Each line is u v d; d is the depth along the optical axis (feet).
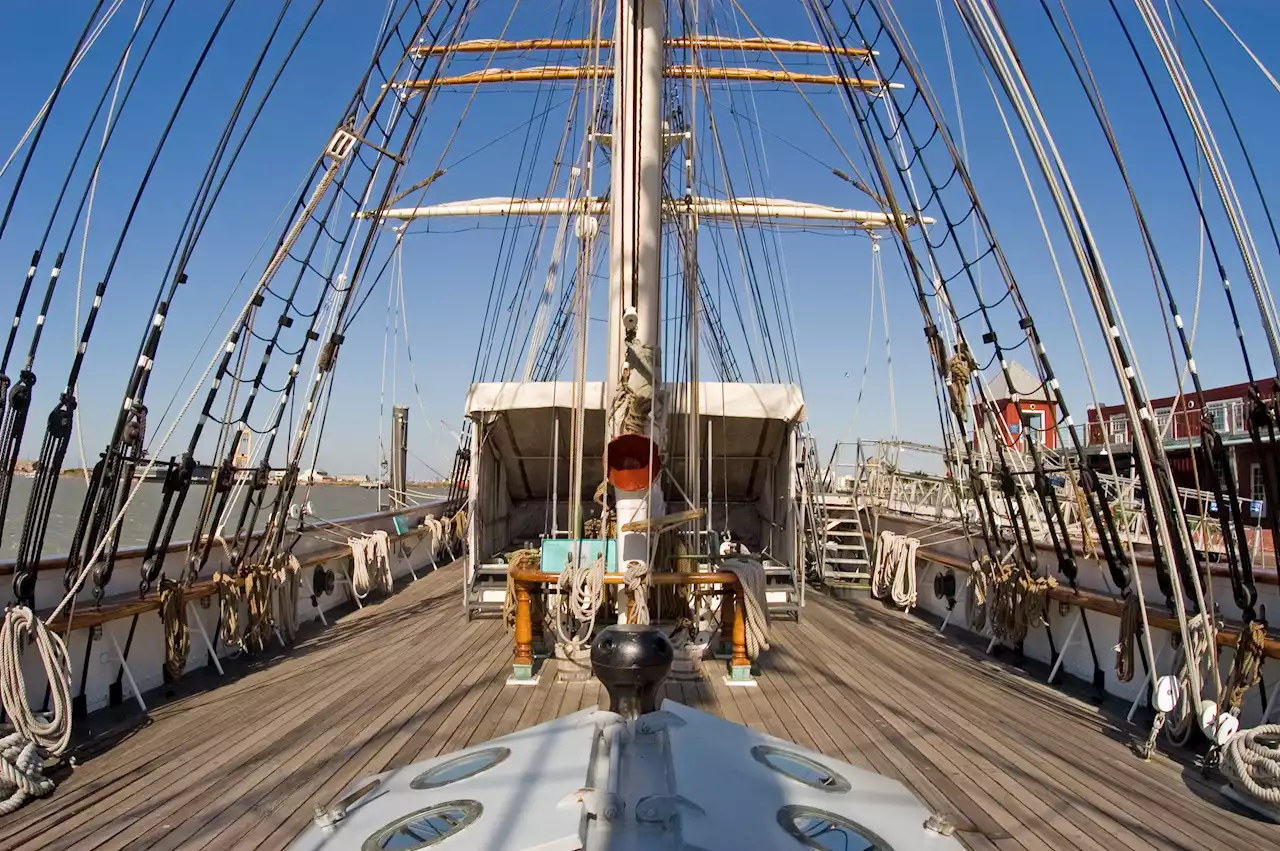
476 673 22.26
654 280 21.90
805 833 5.52
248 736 17.25
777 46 51.39
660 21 22.76
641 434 19.89
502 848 4.81
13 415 15.94
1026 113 15.58
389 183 26.27
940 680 22.30
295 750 16.35
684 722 6.82
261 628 25.21
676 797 5.23
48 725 15.15
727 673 22.31
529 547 36.81
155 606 20.47
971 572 27.94
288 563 27.32
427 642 26.35
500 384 29.43
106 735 17.38
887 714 18.88
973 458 25.73
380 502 47.06
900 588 33.30
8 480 15.98
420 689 20.79
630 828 4.96
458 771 6.71
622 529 21.03
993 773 15.20
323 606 33.24
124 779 14.89
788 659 24.26
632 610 20.65
